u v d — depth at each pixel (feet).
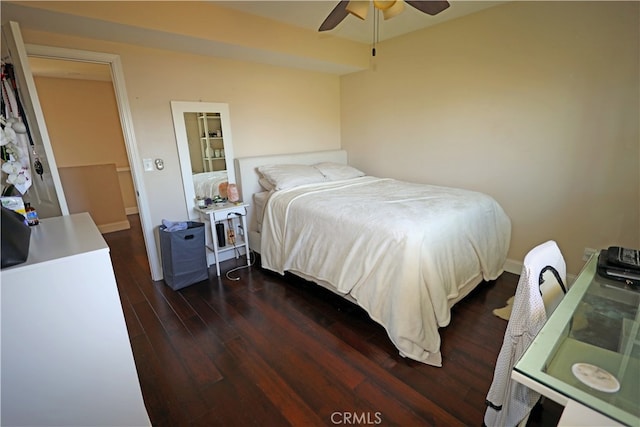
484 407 4.90
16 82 6.57
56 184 6.66
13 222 3.62
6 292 3.29
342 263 7.09
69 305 3.68
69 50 7.44
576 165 7.97
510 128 8.95
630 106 7.00
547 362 2.69
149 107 8.86
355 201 8.13
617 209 7.54
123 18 6.63
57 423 3.81
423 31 10.35
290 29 9.46
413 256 5.92
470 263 7.45
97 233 4.53
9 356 3.39
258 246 10.84
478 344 6.37
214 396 5.26
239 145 11.00
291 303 8.14
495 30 8.77
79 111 16.15
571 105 7.80
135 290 9.09
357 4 5.75
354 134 13.61
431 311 6.02
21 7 5.72
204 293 8.79
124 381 4.20
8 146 5.81
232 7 8.08
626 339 3.10
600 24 7.11
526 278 3.53
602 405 2.25
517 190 9.14
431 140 10.91
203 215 10.21
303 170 11.12
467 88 9.64
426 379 5.49
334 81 13.53
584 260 8.23
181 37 7.66
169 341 6.72
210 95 9.98
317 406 5.02
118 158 17.61
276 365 5.93
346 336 6.73
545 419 4.02
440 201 7.86
